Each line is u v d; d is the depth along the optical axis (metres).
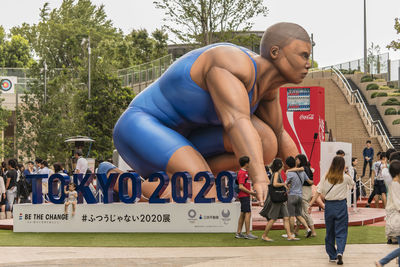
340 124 35.34
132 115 13.96
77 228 13.15
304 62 13.16
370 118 34.03
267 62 13.30
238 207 12.34
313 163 19.75
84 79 35.44
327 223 8.91
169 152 13.10
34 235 12.78
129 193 13.43
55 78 38.56
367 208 18.45
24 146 38.72
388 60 46.97
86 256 9.62
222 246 10.55
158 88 14.01
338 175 8.78
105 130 33.47
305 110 19.94
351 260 9.02
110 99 33.72
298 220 11.77
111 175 12.99
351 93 36.59
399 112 36.31
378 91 39.31
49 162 37.03
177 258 9.25
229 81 12.62
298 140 19.92
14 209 13.53
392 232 8.56
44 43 60.12
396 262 8.95
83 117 33.81
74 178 13.31
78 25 69.06
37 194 13.57
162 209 12.65
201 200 12.46
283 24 13.26
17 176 18.14
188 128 13.93
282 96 20.08
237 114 12.52
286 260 9.00
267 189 12.16
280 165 11.12
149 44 63.16
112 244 11.07
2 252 10.27
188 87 13.23
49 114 37.69
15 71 44.94
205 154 13.96
